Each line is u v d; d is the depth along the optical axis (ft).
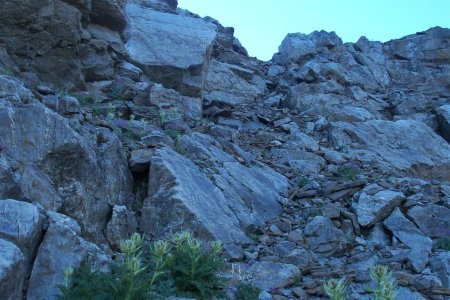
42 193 20.51
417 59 70.95
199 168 29.63
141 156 27.89
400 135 46.83
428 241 26.73
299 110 53.98
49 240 17.08
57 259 16.80
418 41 72.43
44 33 35.53
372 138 45.65
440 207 29.94
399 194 30.12
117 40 44.04
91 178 23.38
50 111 22.76
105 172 24.77
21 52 34.78
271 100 56.65
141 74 44.96
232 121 47.78
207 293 17.81
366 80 64.34
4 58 33.27
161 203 25.04
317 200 31.35
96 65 40.16
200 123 41.91
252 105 54.85
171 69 46.60
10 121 21.18
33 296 15.81
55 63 36.32
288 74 63.87
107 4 42.52
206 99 50.98
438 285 21.44
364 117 50.08
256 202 29.71
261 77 64.03
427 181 38.19
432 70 68.44
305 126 49.08
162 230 24.12
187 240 18.86
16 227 16.17
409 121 48.83
